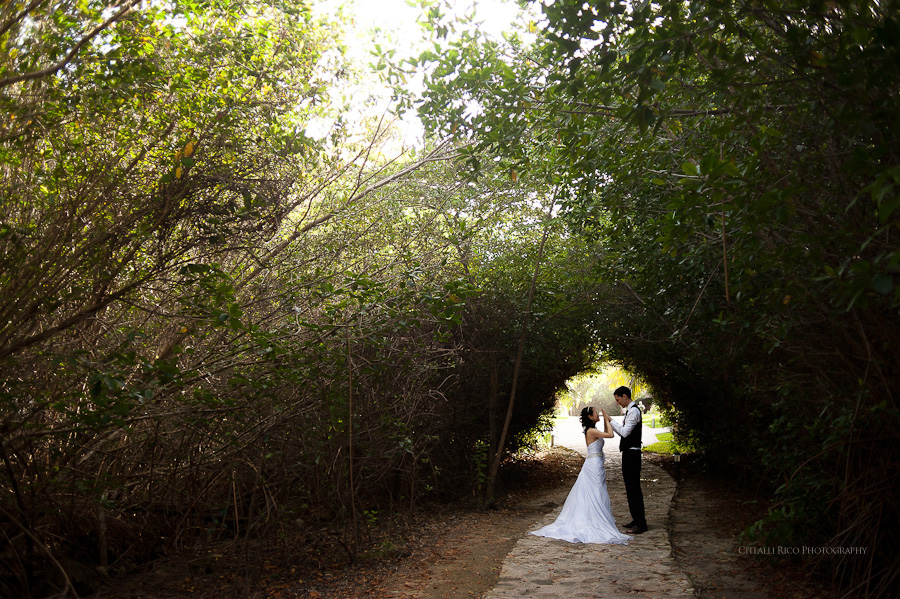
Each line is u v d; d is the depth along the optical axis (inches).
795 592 228.8
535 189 414.3
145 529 263.7
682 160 224.7
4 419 198.4
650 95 171.5
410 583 247.3
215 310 209.3
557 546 304.2
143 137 241.6
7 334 195.2
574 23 173.8
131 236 219.5
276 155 269.3
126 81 211.9
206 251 256.8
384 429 320.5
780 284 177.0
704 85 190.4
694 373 506.0
